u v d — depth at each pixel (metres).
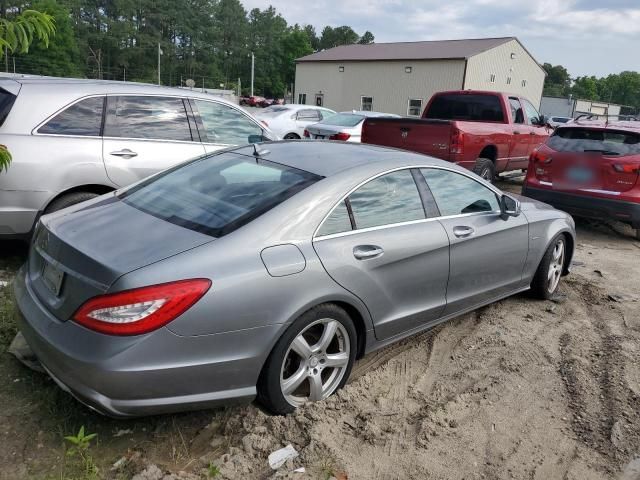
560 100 53.62
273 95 114.75
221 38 109.88
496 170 10.48
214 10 108.62
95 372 2.52
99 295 2.58
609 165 7.64
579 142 8.05
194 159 4.05
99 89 5.33
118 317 2.53
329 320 3.22
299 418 3.15
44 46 3.77
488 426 3.32
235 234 2.93
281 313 2.92
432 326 4.11
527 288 5.14
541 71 43.38
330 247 3.20
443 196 4.12
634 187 7.51
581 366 4.11
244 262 2.84
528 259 4.94
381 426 3.24
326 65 43.91
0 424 2.98
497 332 4.62
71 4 87.31
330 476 2.77
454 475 2.88
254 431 3.04
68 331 2.65
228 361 2.79
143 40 96.50
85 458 2.78
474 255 4.24
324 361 3.29
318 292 3.08
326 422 3.16
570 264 5.86
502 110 10.58
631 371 4.06
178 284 2.62
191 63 102.19
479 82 38.22
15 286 3.26
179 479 2.67
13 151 4.71
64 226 3.12
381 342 3.67
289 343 3.03
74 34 86.81
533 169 8.40
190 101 5.96
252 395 2.95
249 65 111.19
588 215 7.96
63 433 2.95
